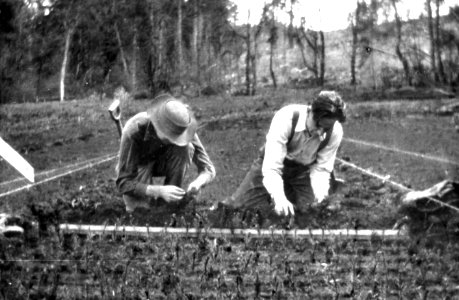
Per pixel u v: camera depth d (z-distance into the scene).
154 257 6.78
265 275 6.29
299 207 8.38
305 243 7.22
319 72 19.08
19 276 6.31
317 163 8.53
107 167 12.24
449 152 12.40
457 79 16.08
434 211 8.12
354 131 14.80
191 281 6.13
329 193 8.80
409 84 16.88
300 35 19.42
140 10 18.20
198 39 18.94
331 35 19.17
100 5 17.88
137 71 18.16
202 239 7.28
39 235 7.63
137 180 9.27
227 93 18.47
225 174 11.63
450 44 16.25
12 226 7.73
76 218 8.66
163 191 9.02
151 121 9.24
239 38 19.45
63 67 17.45
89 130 15.02
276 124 8.30
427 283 6.21
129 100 17.44
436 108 15.38
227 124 15.95
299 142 8.27
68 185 10.71
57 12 17.55
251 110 17.22
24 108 15.66
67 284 6.13
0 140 6.33
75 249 7.04
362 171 11.29
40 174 11.59
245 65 19.34
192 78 18.59
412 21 16.98
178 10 18.64
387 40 17.91
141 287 6.01
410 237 7.32
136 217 8.55
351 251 6.96
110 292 5.91
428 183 10.52
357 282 6.13
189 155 9.46
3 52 16.91
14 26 17.09
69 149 13.52
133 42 18.19
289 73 19.12
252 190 8.68
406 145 13.20
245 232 7.50
